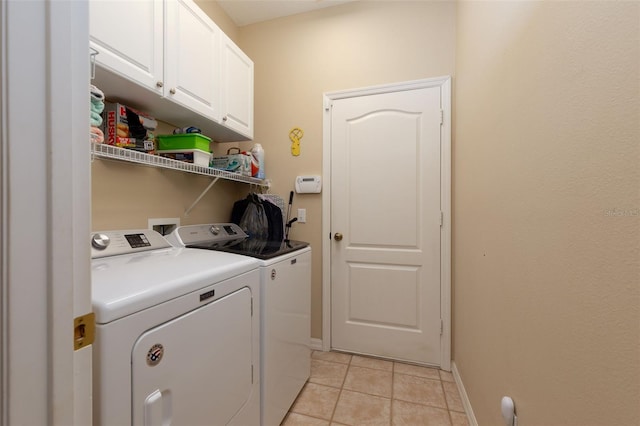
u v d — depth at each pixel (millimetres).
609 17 506
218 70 1635
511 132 958
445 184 1946
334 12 2199
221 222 2168
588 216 563
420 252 2012
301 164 2266
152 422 718
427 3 1990
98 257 1136
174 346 797
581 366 581
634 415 450
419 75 2000
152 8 1211
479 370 1324
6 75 365
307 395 1652
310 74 2252
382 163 2084
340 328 2182
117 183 1371
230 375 1026
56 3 420
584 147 575
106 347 629
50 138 411
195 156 1504
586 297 568
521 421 864
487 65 1220
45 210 408
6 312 372
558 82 672
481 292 1304
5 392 373
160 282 800
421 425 1429
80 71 466
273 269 1308
